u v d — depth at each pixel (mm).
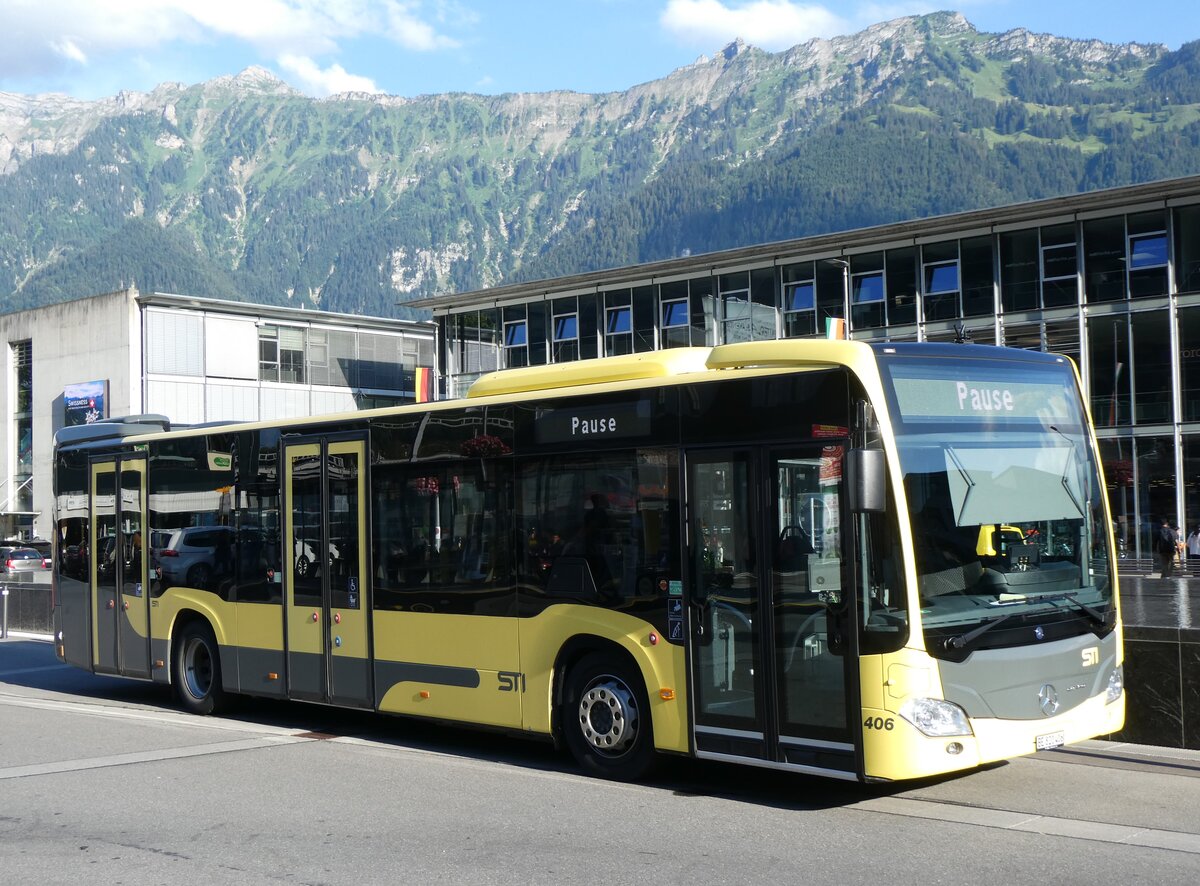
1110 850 7703
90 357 65375
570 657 10602
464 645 11273
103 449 16141
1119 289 42688
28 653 21984
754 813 8891
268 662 13422
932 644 8383
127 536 15680
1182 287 41562
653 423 9945
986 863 7418
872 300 47812
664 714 9719
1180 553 38938
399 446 12070
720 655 9383
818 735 8719
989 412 9203
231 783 10219
